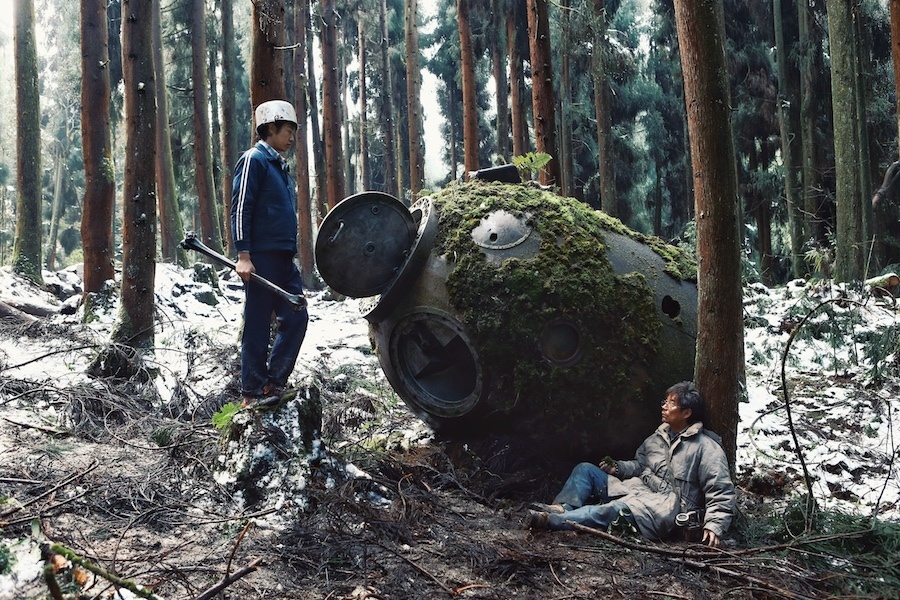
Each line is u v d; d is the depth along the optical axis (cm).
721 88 433
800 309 926
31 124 1492
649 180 3403
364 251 480
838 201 1362
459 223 485
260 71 780
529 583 333
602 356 454
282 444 400
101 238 1152
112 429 513
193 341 811
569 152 2309
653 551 363
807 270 1773
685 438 422
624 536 395
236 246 405
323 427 554
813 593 327
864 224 1519
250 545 339
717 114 432
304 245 2267
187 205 3512
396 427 604
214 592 271
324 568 324
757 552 376
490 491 461
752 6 2161
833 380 765
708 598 324
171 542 339
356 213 479
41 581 273
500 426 479
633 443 465
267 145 427
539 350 454
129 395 586
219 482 395
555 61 2622
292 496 383
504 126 2603
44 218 4284
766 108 2166
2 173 3909
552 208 489
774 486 500
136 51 741
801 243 1844
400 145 3147
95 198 1154
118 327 696
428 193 550
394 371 500
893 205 2022
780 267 2475
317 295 1805
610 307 458
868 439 595
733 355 436
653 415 462
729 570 347
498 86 2598
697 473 411
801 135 2030
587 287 458
